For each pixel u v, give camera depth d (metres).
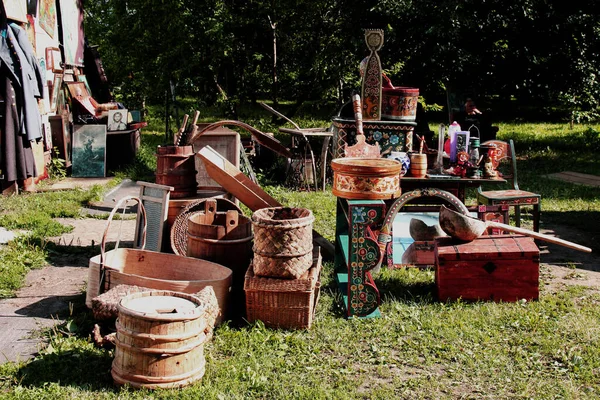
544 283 6.46
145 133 19.11
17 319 5.26
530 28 15.90
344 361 4.66
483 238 6.07
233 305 5.59
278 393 4.16
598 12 15.80
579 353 4.78
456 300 5.80
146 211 6.64
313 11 16.06
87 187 11.07
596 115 21.28
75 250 7.23
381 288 6.17
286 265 5.07
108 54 17.92
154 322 4.00
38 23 11.59
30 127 9.86
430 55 14.62
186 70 14.67
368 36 6.84
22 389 4.05
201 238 5.75
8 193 10.07
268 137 7.37
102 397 4.02
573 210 9.89
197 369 4.21
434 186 6.97
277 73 18.69
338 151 7.01
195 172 6.94
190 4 14.79
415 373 4.51
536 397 4.17
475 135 10.60
